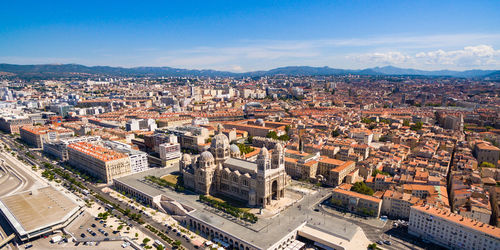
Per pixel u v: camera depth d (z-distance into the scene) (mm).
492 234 198125
